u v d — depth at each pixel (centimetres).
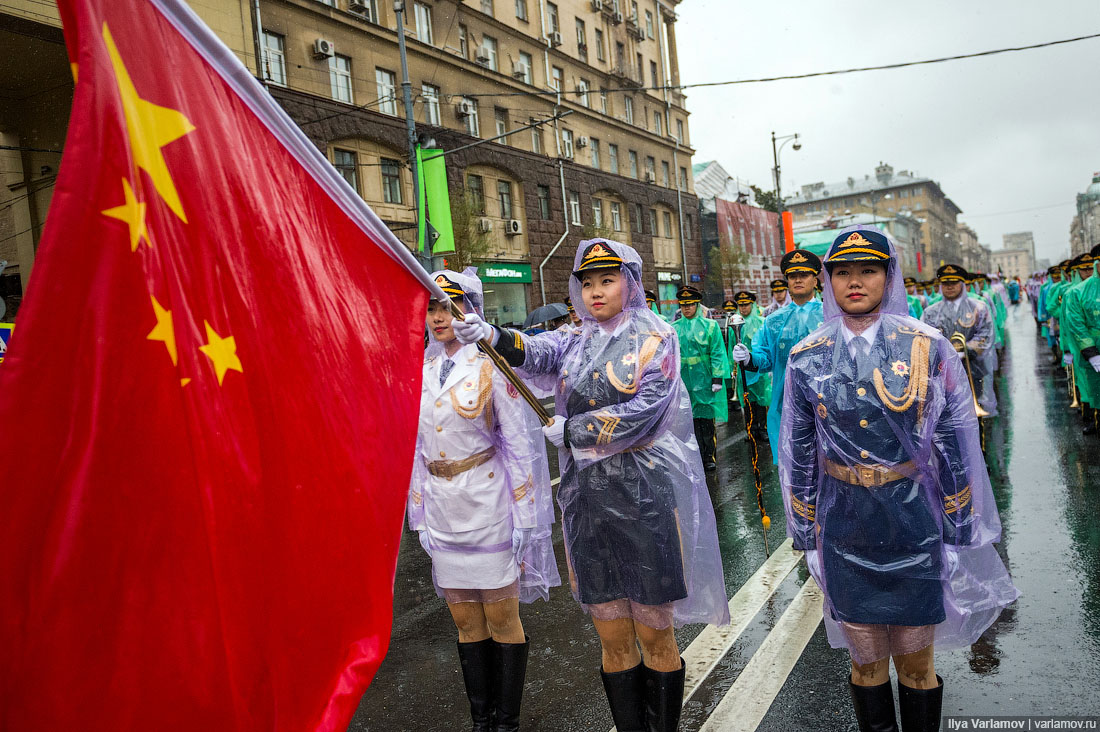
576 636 404
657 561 266
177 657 140
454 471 306
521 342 291
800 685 329
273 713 153
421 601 473
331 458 173
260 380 161
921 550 248
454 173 2177
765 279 4231
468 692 316
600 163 2952
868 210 9725
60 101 1477
